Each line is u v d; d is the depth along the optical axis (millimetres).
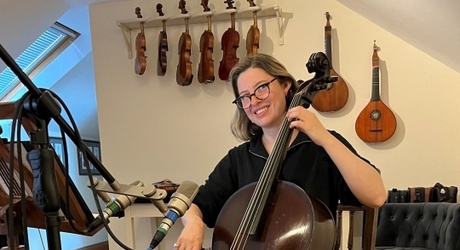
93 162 1021
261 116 1334
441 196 2697
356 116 2869
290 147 1346
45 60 3750
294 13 2926
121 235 3129
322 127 1227
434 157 2803
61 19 3385
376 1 2314
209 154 3059
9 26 2947
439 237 2523
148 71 3123
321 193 1306
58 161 1060
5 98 3834
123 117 3170
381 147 2855
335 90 2838
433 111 2797
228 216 1337
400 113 2834
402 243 2674
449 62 2635
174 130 3104
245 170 1438
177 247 1273
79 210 1091
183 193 1113
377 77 2783
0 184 1502
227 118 3021
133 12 3131
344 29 2869
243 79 1349
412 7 2045
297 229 1165
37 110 919
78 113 4559
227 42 2871
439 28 2113
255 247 1194
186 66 2932
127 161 3168
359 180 1173
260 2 2953
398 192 2764
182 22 3039
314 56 1399
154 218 3041
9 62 867
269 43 2961
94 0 3119
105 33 3176
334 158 1190
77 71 3963
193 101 3066
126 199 1085
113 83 3178
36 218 1502
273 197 1263
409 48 2805
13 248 955
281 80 1379
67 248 4344
